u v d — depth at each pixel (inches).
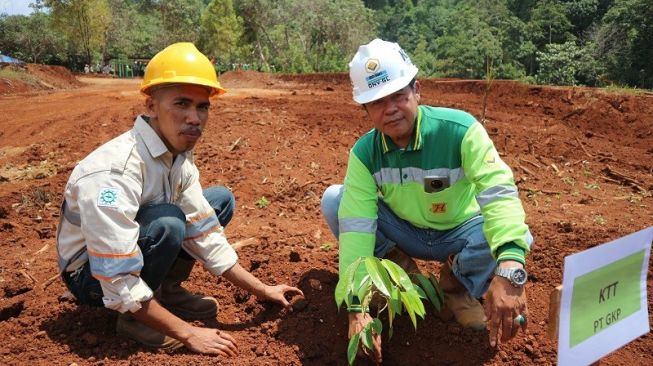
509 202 86.9
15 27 2161.7
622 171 250.2
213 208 112.7
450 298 107.6
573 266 63.4
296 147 281.0
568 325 65.5
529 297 116.4
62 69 1127.6
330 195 113.0
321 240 155.4
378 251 111.4
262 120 345.7
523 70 1780.3
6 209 187.6
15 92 820.6
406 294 87.7
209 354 94.7
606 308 69.8
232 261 106.7
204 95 90.0
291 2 2026.3
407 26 4429.1
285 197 206.1
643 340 103.0
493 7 2146.9
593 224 167.5
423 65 2338.8
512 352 99.0
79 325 105.2
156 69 88.4
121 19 2364.7
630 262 70.9
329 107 420.5
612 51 1368.1
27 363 93.6
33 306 113.0
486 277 97.3
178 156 96.3
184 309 108.4
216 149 269.9
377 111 90.0
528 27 1863.9
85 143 316.2
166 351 96.4
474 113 394.6
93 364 92.8
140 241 91.4
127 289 86.3
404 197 99.7
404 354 101.2
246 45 1868.8
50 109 499.8
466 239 101.0
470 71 1775.3
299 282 119.9
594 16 1897.1
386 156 97.0
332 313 109.0
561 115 389.1
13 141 344.8
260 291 108.4
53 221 182.1
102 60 2108.8
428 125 93.0
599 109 384.2
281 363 96.3
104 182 85.8
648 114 368.5
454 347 100.7
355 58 91.0
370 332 88.3
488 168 89.3
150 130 91.0
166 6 2374.5
